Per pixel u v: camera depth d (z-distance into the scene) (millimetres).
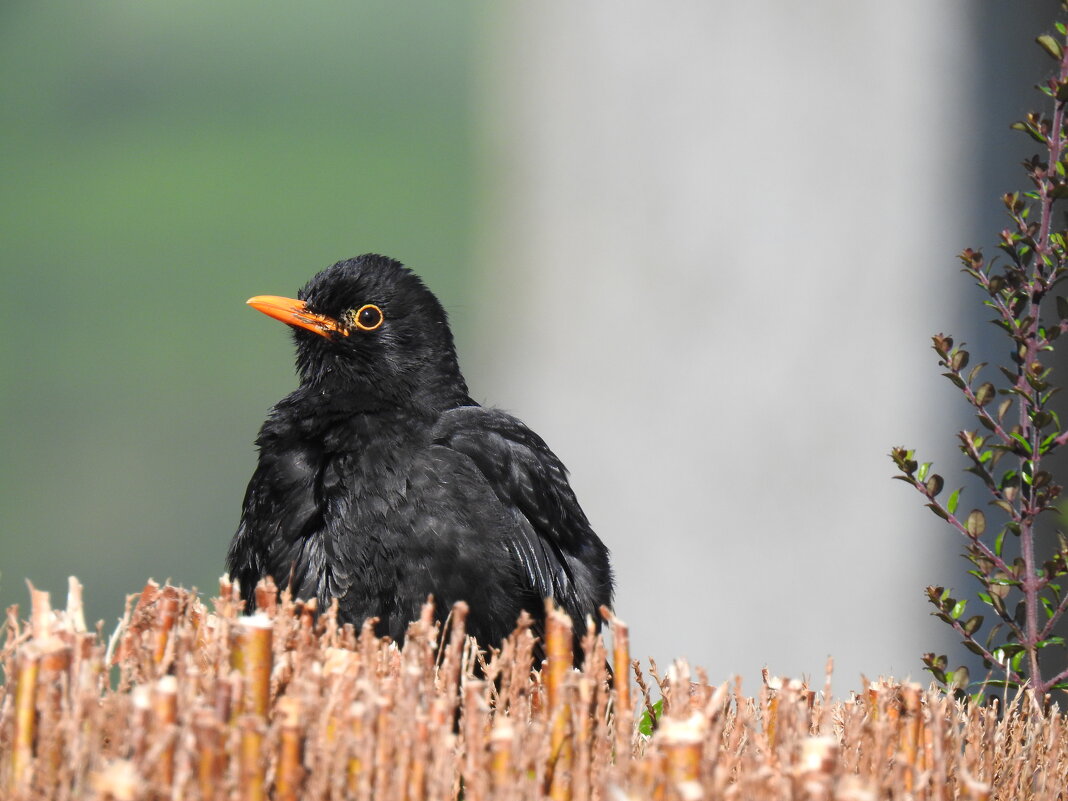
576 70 16156
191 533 26766
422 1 39781
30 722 4414
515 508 7457
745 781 4500
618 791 4242
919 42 13430
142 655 4965
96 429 29016
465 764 4633
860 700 5660
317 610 6973
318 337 7773
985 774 5453
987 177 13445
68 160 36250
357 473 7176
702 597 14430
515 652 5379
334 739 4590
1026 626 6926
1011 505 6973
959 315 13602
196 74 38688
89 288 32625
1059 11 12547
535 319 15875
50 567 25406
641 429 14891
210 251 33125
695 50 15023
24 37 38281
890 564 13773
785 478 14234
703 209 14758
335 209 35312
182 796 4191
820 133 14195
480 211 18844
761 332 14406
